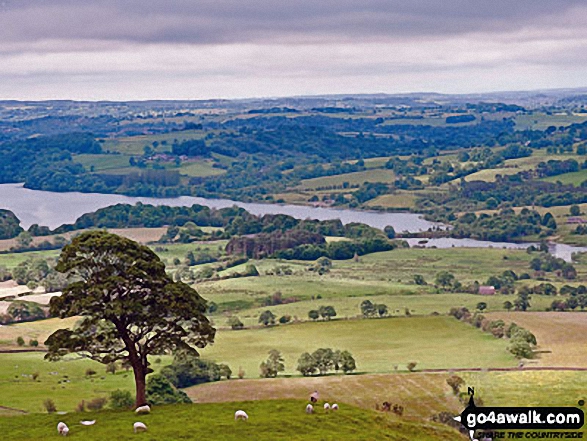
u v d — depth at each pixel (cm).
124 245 7638
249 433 6606
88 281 7631
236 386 13412
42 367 14838
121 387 13262
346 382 13450
